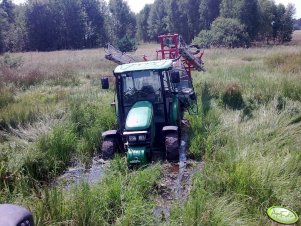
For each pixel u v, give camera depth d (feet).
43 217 14.83
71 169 22.67
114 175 19.93
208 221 14.32
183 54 33.09
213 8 181.98
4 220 7.66
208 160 21.20
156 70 23.61
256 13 157.07
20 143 24.38
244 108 31.14
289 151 21.03
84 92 41.63
